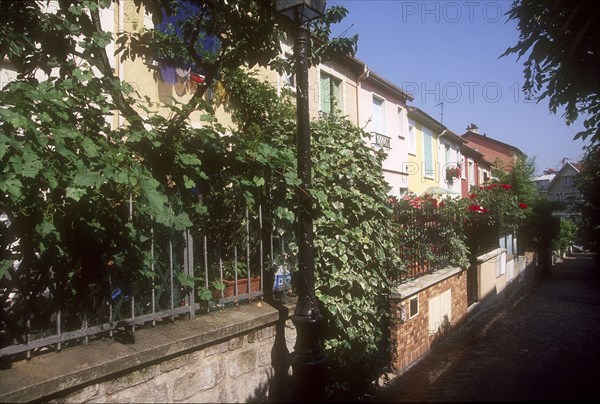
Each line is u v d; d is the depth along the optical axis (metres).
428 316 6.74
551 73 3.38
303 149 3.93
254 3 4.46
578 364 3.67
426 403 3.07
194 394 3.34
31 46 3.50
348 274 4.64
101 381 2.76
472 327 7.94
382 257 5.05
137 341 3.10
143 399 2.99
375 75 14.92
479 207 9.98
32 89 2.87
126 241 3.21
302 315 3.76
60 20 3.60
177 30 7.30
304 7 3.81
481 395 2.90
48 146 2.85
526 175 21.70
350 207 4.90
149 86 7.47
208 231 4.02
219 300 3.95
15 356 2.72
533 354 4.25
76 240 2.96
